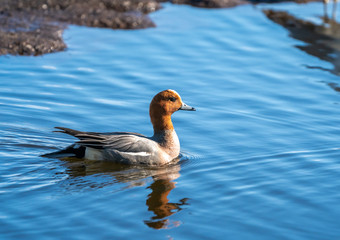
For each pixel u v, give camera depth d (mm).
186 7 26453
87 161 13125
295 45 21859
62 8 24125
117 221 10367
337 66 19891
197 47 21266
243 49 21266
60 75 18188
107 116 15555
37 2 24062
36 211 10602
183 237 9914
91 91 17109
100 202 11055
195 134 14812
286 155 13578
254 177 12391
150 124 15227
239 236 9984
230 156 13531
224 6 26609
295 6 27188
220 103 16750
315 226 10367
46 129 14680
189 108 13547
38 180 11953
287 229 10242
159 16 24891
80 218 10414
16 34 20891
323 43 22188
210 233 10062
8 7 23438
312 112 16297
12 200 11016
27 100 16250
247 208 10984
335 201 11320
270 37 22672
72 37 21766
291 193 11633
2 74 17969
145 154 13008
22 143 13805
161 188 11789
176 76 18547
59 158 13180
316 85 18250
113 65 19219
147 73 18672
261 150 13883
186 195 11500
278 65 19859
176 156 13484
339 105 16781
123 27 23281
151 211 10758
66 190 11516
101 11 24203
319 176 12461
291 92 17672
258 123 15539
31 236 9773
